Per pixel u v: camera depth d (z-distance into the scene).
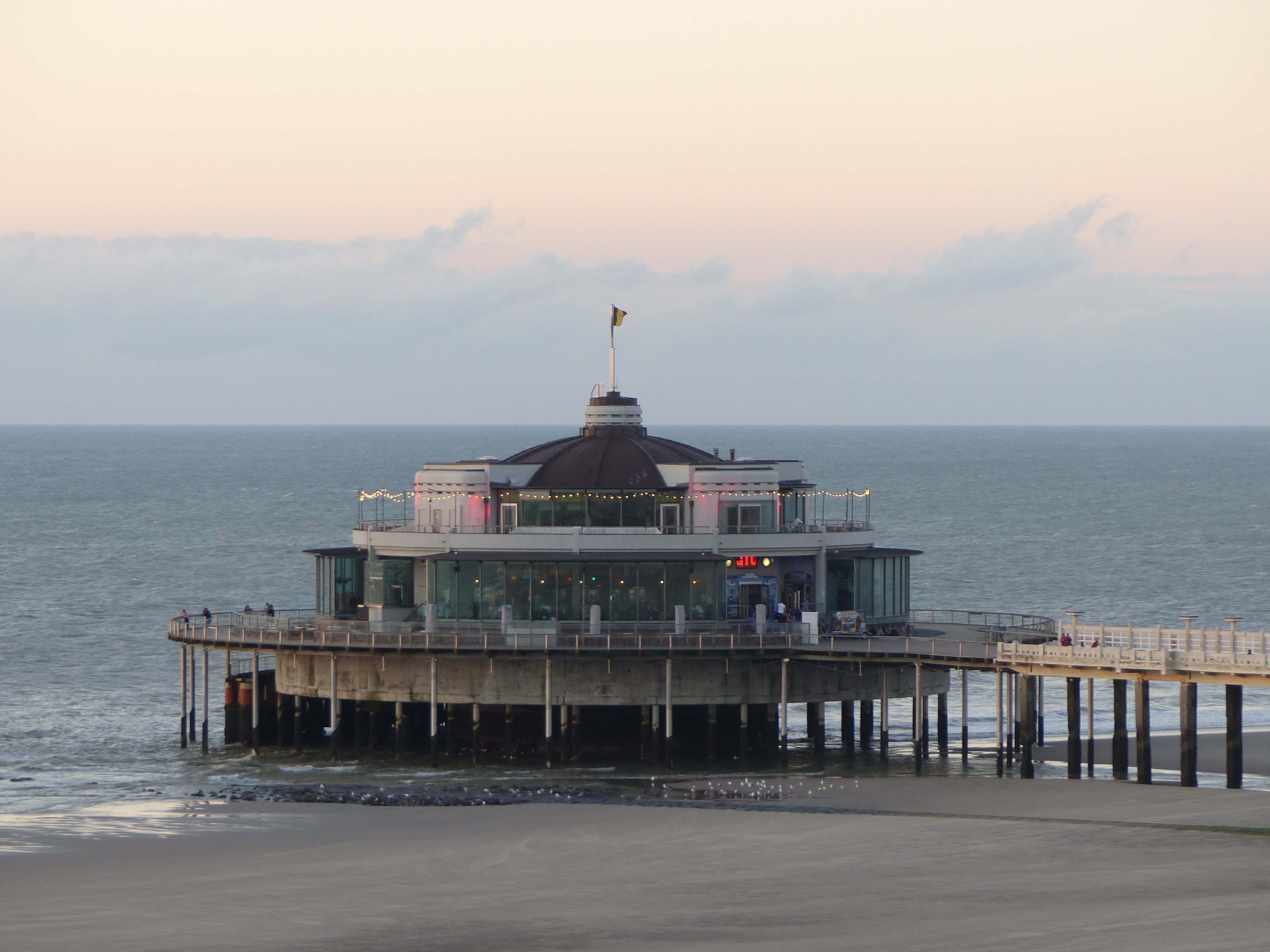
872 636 193.25
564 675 187.00
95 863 130.75
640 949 98.25
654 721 187.12
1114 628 170.88
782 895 114.44
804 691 189.62
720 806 157.00
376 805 160.00
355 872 125.06
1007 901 110.50
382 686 191.50
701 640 185.75
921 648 182.75
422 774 182.25
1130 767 188.00
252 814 154.75
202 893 117.12
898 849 131.12
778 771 183.38
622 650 182.75
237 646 193.88
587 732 191.75
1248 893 110.81
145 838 142.25
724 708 194.00
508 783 175.00
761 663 188.50
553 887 118.19
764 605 197.00
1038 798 157.00
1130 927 98.00
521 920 106.94
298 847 137.50
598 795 164.50
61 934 104.25
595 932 103.44
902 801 157.25
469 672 188.62
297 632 191.50
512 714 191.75
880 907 109.50
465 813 154.25
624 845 135.50
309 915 109.38
